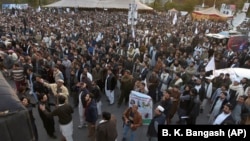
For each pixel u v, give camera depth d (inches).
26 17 1293.1
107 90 421.1
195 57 601.6
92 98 305.1
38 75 394.9
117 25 1130.0
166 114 321.4
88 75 404.5
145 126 349.1
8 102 96.7
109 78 414.6
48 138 323.6
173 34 854.5
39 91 366.0
